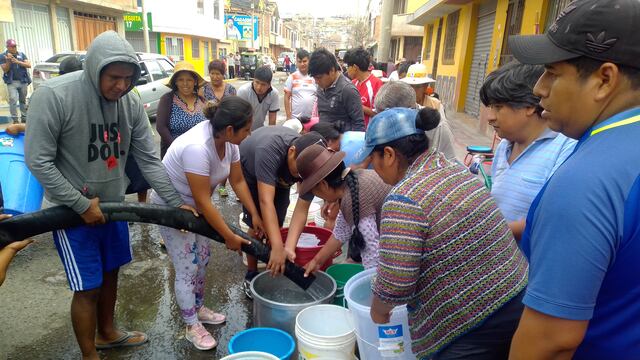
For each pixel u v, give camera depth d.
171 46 26.66
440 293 1.47
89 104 2.06
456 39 13.30
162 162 2.53
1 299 3.12
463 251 1.41
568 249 0.89
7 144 2.56
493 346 1.49
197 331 2.68
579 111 0.97
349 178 2.33
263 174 2.58
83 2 16.36
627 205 0.86
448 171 1.50
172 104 4.21
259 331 2.31
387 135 1.54
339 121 3.62
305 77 5.77
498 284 1.43
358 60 4.51
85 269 2.21
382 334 1.90
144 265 3.74
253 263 3.22
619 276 0.91
